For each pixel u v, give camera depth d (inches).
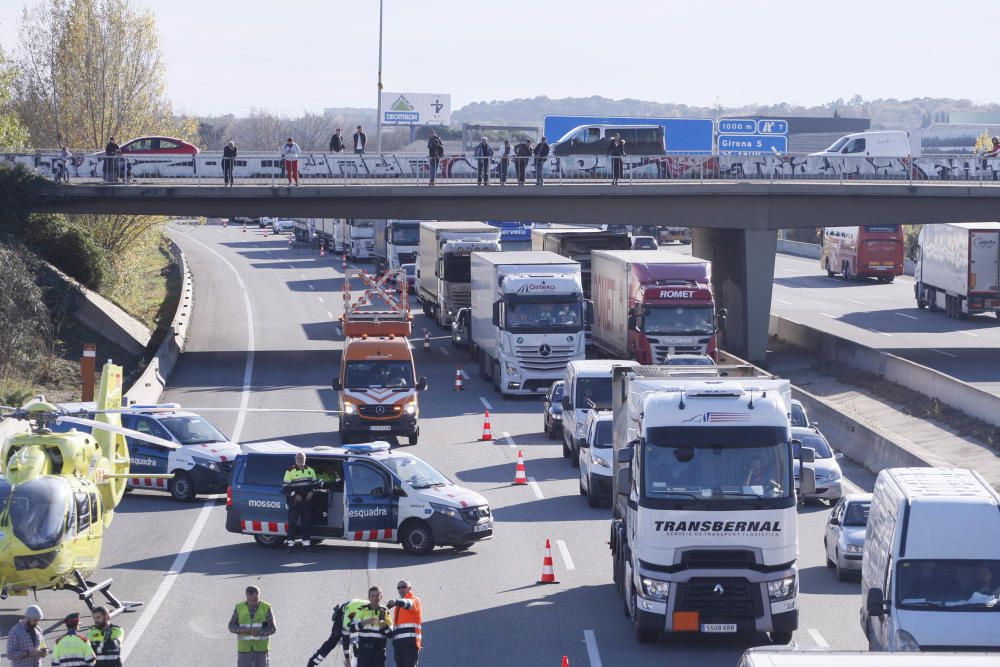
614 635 3053.6
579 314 7160.4
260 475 3986.2
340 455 3991.1
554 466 5398.6
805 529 4320.9
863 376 7377.0
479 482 5059.1
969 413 6018.7
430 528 3912.4
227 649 2925.7
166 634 3051.2
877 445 5251.0
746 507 2854.3
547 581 3577.8
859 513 3708.2
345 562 3841.0
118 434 3764.8
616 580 3430.1
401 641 2491.4
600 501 4591.5
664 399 2945.4
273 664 2790.4
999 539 2568.9
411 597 2511.1
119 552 3934.5
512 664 2819.9
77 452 3225.9
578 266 7391.7
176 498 4741.6
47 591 3457.2
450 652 2910.9
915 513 2591.0
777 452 2903.5
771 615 2856.8
